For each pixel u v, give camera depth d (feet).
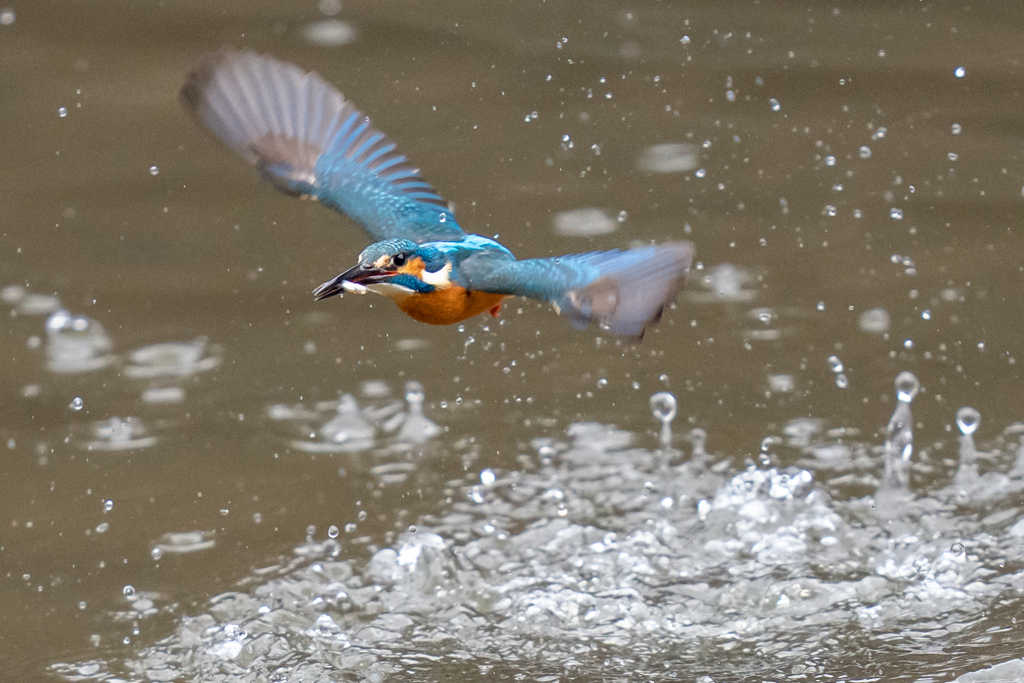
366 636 27.20
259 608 27.78
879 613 27.63
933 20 56.08
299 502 31.27
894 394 35.09
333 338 38.04
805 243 41.57
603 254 17.89
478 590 28.66
